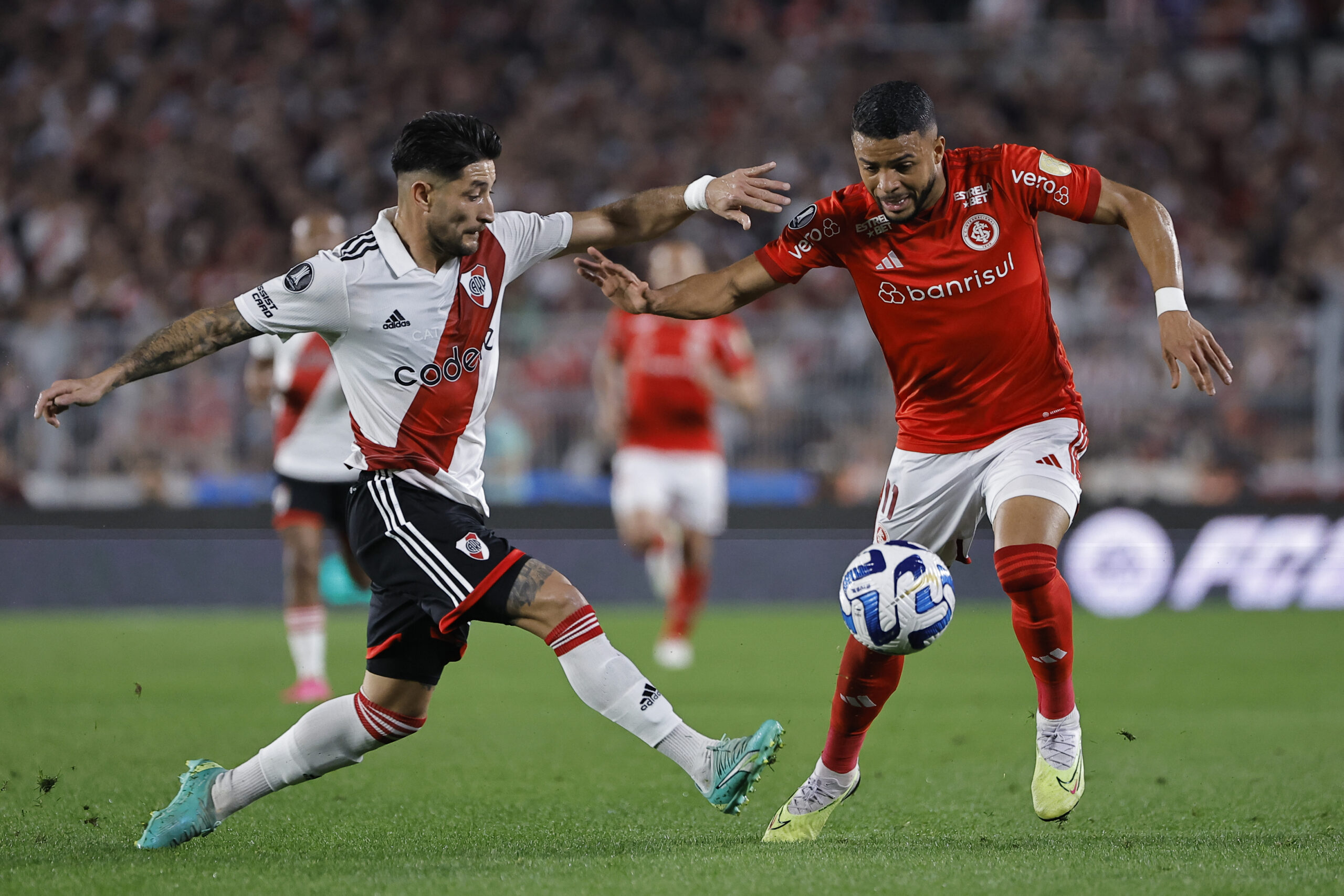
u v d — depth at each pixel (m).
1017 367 17.69
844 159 75.25
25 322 64.06
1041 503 16.86
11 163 75.69
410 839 16.98
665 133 76.69
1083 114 76.69
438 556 15.75
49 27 80.69
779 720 28.34
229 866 15.21
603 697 15.63
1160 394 52.81
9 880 14.48
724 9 82.56
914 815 18.88
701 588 38.88
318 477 30.44
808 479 53.72
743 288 18.17
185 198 73.44
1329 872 14.31
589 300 65.44
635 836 17.33
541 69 80.12
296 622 30.58
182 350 15.68
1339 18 80.44
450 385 16.25
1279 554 52.84
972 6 84.31
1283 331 52.78
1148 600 52.97
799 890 13.63
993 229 17.41
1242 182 74.12
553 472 53.47
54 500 52.94
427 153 15.53
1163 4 81.88
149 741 25.27
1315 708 29.75
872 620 16.11
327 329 15.97
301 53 79.81
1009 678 34.81
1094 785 21.06
